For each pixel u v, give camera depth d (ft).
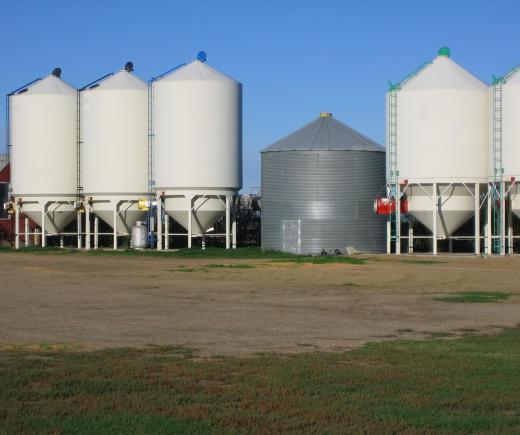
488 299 144.05
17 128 310.65
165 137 282.15
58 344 94.79
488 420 62.28
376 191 267.80
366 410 65.21
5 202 348.79
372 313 125.29
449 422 61.67
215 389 72.02
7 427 59.52
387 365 83.20
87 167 300.40
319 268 208.85
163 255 264.93
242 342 97.14
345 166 263.49
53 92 307.58
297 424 60.95
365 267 211.20
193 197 280.31
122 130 295.69
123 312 124.88
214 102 280.10
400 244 264.93
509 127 251.60
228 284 171.12
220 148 281.13
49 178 307.37
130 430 59.00
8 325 110.42
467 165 256.73
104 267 215.72
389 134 262.67
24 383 73.61
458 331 107.55
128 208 298.35
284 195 267.39
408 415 63.72
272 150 270.05
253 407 65.98
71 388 71.77
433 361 85.35
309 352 90.63
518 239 267.59
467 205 259.80
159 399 68.13
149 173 286.87
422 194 259.39
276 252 266.57
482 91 258.16
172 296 147.84
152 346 93.66
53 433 58.13
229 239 286.46
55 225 311.88
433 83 258.16
